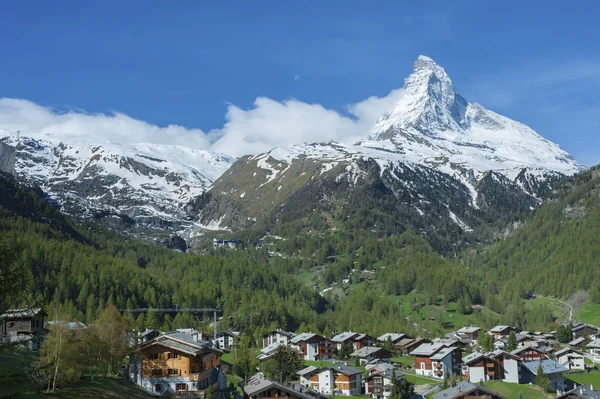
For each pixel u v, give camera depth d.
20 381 56.38
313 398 161.62
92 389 132.75
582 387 191.00
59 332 128.62
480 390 180.00
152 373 152.12
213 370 168.50
